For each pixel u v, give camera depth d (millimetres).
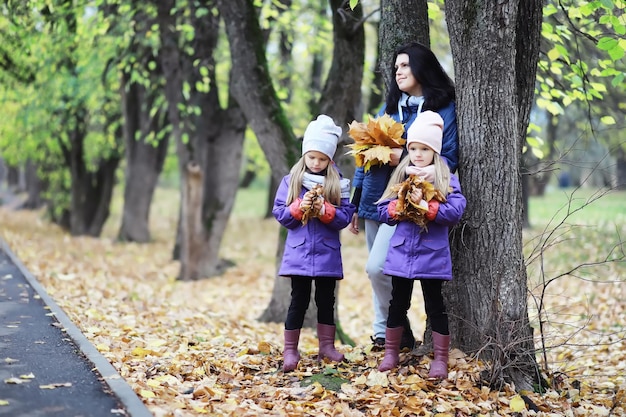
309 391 4895
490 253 5148
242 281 14938
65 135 20859
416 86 5328
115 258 17328
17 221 26328
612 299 10969
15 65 14477
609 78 9773
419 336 10266
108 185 22734
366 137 5113
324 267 5164
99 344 6016
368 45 17891
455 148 5219
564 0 7078
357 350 5781
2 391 4551
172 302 11188
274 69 15391
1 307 7551
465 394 4855
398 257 4871
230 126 15008
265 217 28656
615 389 6094
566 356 7805
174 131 14461
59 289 9672
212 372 5516
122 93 19312
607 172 5914
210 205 15203
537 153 7555
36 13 10516
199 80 13898
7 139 20078
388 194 4883
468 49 5102
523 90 5648
